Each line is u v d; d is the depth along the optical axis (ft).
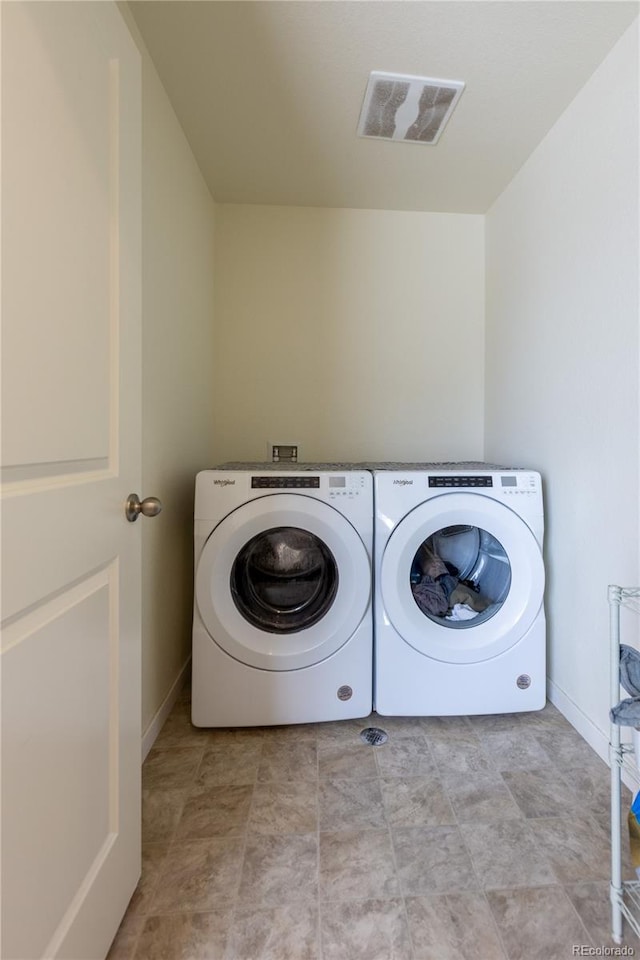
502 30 4.09
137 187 3.14
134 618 3.12
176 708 5.34
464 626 5.12
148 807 3.94
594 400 4.63
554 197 5.41
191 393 6.07
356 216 7.52
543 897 3.16
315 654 4.84
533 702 5.08
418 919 3.01
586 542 4.77
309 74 4.63
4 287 1.82
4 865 1.82
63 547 2.26
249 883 3.25
